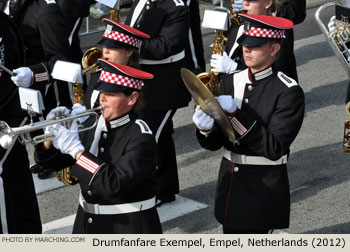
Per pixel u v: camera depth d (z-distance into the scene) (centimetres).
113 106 722
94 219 745
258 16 802
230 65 988
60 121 701
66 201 1173
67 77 841
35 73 991
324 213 1090
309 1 2539
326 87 1686
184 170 1278
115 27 906
